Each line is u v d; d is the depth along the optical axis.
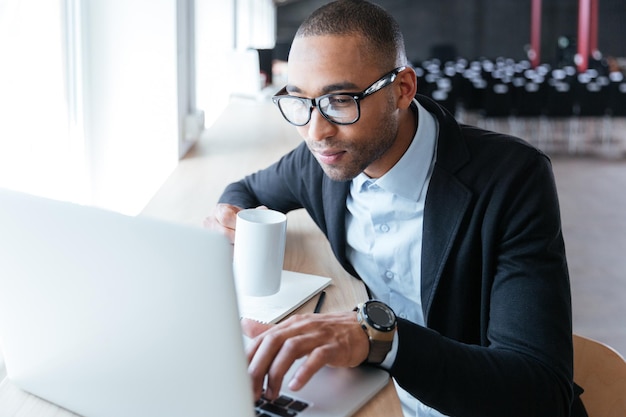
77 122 2.15
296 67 1.08
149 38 2.32
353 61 1.05
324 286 1.29
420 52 16.75
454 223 1.19
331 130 1.08
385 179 1.24
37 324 0.79
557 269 1.10
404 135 1.21
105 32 2.29
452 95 8.54
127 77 2.34
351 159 1.11
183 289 0.66
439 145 1.22
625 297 3.60
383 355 0.89
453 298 1.23
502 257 1.14
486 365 0.93
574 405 1.15
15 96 1.70
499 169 1.18
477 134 1.27
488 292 1.18
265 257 1.19
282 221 1.19
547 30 16.39
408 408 1.37
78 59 2.12
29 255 0.75
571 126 9.77
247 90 4.59
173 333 0.69
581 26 13.83
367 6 1.08
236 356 0.66
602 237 4.69
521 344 1.00
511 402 0.92
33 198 0.72
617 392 1.18
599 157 8.08
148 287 0.68
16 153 1.71
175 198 1.92
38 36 1.84
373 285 1.39
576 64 13.88
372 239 1.32
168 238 0.65
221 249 0.63
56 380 0.81
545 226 1.13
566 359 1.00
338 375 0.90
